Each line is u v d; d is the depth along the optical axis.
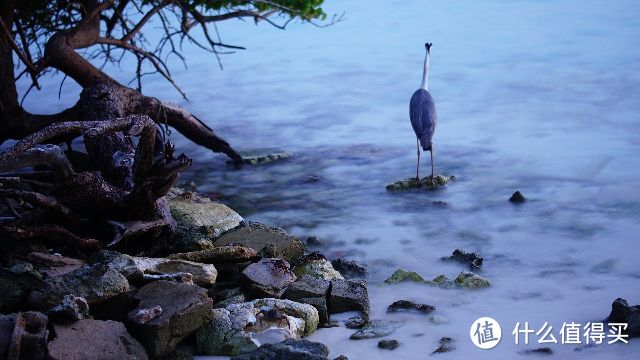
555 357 7.30
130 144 10.81
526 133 16.80
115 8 14.65
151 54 14.41
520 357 7.32
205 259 8.70
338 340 7.69
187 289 7.49
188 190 11.90
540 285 9.09
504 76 23.72
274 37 33.59
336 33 33.81
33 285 7.41
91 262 8.15
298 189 13.41
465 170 14.08
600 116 18.02
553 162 14.38
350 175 14.09
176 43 32.75
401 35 32.50
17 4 13.97
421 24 34.75
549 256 10.00
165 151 8.79
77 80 13.13
